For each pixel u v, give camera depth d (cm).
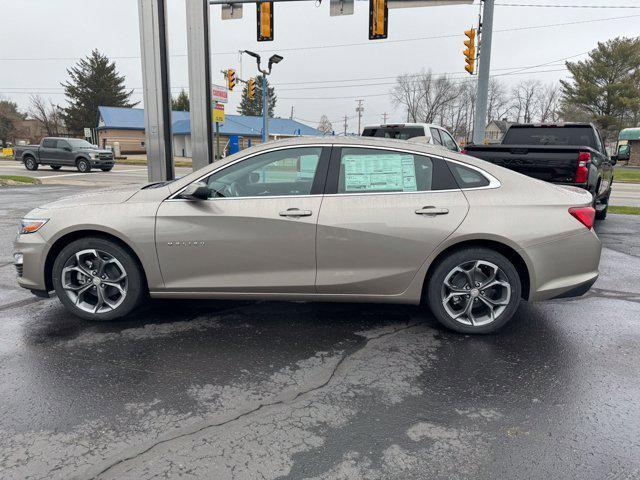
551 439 254
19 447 245
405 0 1359
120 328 402
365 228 373
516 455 241
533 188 385
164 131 882
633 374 327
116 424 266
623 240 784
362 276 381
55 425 265
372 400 293
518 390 305
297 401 291
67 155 2602
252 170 392
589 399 294
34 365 334
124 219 387
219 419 272
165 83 874
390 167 385
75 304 407
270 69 2352
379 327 407
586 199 394
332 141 392
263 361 344
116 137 5906
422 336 388
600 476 226
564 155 709
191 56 879
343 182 384
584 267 382
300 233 377
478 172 386
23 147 2697
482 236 369
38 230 401
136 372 326
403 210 374
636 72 4844
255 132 5919
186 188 390
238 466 232
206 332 395
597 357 353
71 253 399
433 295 387
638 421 271
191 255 387
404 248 374
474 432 260
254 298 395
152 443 250
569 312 447
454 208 373
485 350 363
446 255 380
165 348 364
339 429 263
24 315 430
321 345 371
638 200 1521
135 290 402
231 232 381
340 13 1349
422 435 258
